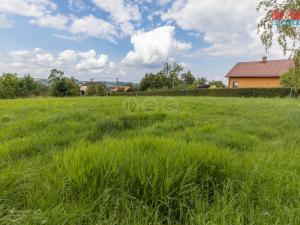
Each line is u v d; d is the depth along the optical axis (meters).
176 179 1.98
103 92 42.03
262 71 37.41
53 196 1.86
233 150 3.41
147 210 1.72
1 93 36.31
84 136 4.39
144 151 2.59
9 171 2.33
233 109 9.07
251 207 1.78
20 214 1.58
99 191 1.91
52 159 2.81
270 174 2.24
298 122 5.85
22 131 4.77
